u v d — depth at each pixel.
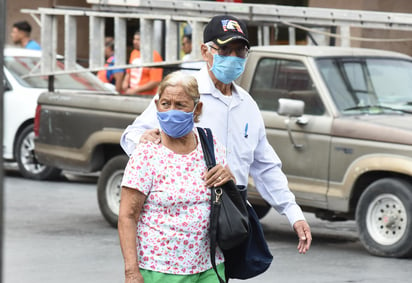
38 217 20.73
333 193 17.25
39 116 21.48
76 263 15.83
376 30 27.02
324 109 17.52
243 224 8.37
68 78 28.47
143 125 9.06
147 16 20.06
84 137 20.45
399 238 16.50
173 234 8.27
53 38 21.77
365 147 16.83
